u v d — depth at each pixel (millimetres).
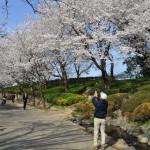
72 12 24266
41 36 30062
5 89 64500
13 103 44844
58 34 27031
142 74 31906
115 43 23531
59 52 31453
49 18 26297
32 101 41000
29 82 39844
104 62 24438
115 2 23438
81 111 21656
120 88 25578
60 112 25375
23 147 10609
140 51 26312
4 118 21016
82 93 34531
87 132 14172
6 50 39094
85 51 23422
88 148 10453
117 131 15758
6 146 10820
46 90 40469
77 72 44000
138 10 23969
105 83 25219
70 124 17062
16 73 41188
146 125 14812
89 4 23578
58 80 49406
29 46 33625
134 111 16250
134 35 24219
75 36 25609
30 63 33438
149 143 12734
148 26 23078
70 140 11938
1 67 40844
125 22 23953
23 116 22547
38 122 18172
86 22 24641
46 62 34125
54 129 15000
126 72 33188
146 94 17984
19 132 14031
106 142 11750
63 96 30672
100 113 10312
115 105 19703
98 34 22812
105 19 23938
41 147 10578
